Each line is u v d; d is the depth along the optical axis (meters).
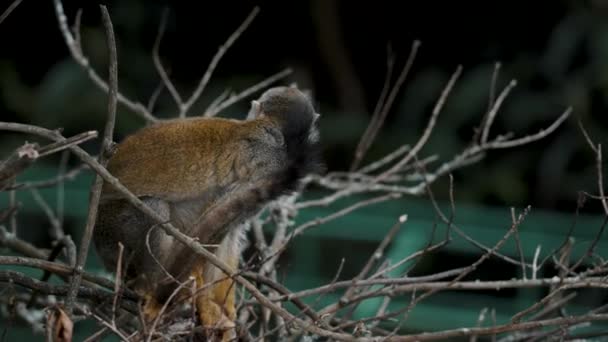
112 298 7.82
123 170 9.28
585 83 19.06
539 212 18.55
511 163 19.25
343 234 12.74
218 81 21.75
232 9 22.23
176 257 8.12
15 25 21.25
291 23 22.69
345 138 20.05
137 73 20.58
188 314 8.08
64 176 10.22
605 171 13.20
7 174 6.12
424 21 22.11
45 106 19.23
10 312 8.43
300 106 9.44
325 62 22.73
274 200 8.35
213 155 9.30
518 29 20.98
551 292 7.83
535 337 8.45
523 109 19.27
